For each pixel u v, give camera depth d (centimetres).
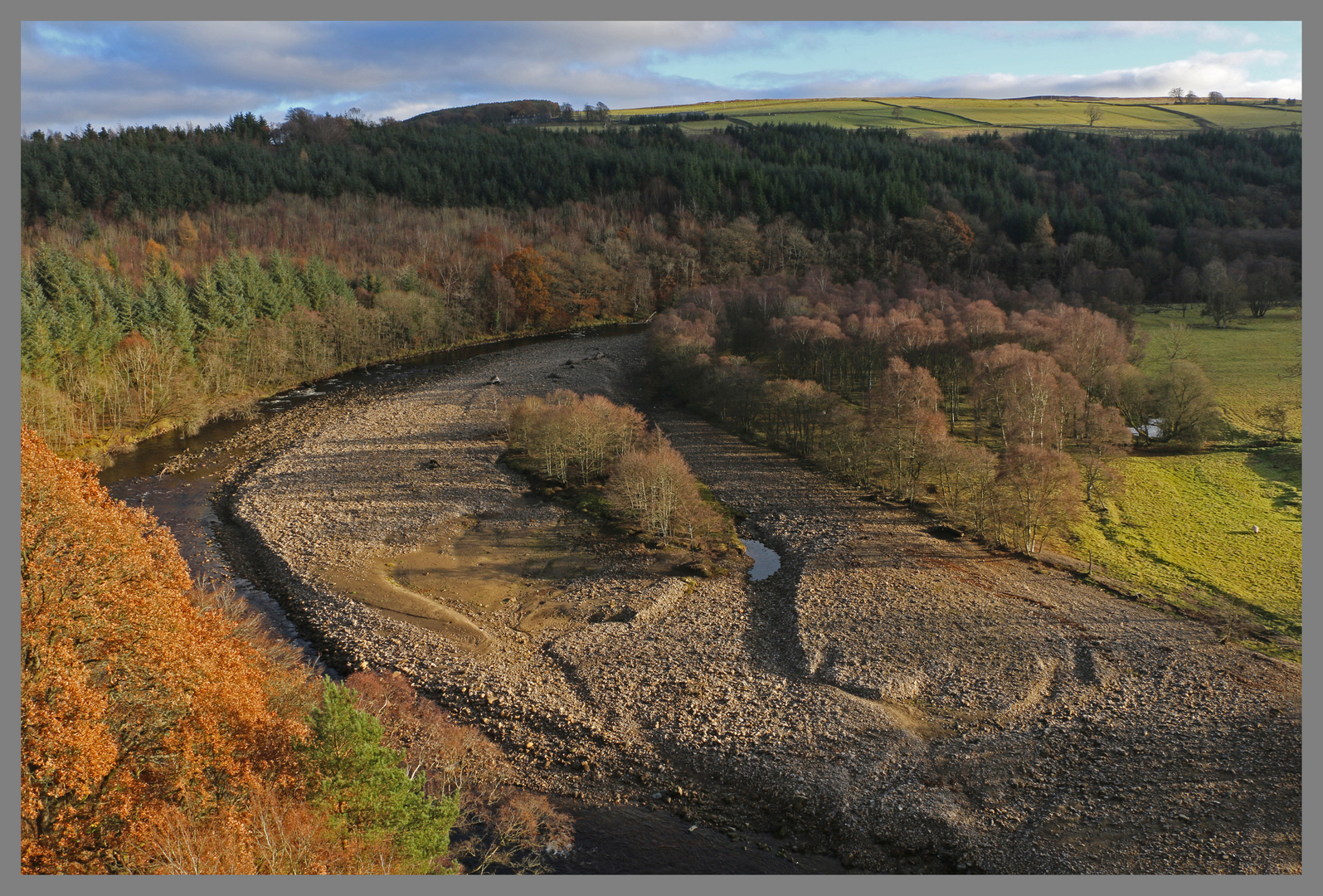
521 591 6894
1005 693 5250
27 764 2755
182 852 2767
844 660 5659
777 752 4756
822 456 10088
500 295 18750
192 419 11125
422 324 16725
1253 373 12350
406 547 7675
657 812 4288
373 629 6109
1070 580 6862
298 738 3269
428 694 5303
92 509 3444
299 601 6569
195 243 18262
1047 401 9381
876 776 4534
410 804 3266
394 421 11644
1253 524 7881
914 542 7662
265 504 8525
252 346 13412
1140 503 8481
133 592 3359
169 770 3219
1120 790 4372
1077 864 3875
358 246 19725
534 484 9388
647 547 7738
